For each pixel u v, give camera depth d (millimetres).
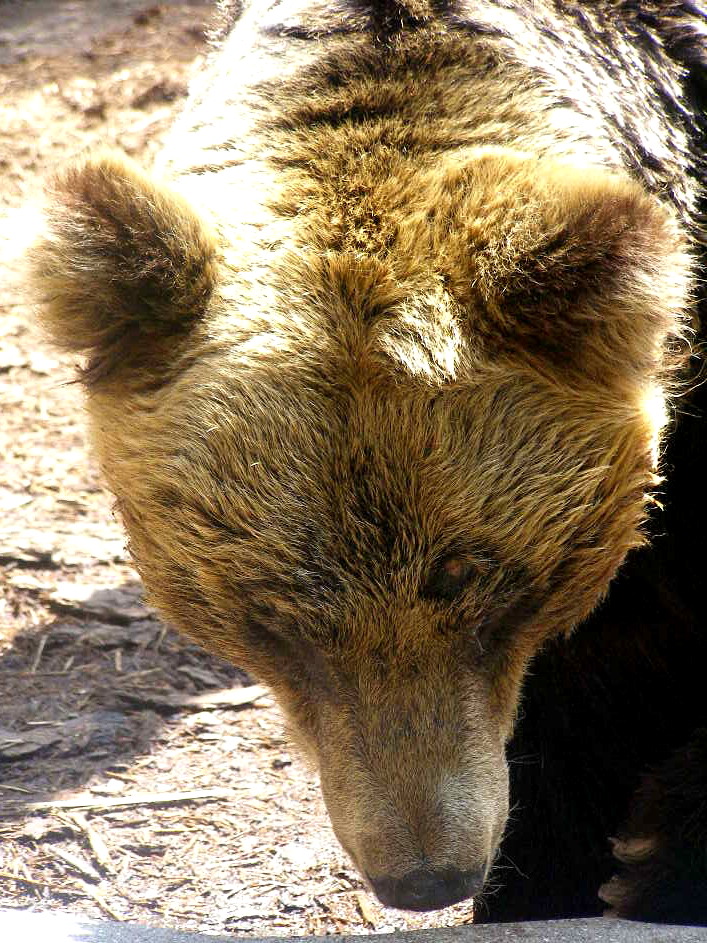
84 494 14406
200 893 9242
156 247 6605
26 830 9789
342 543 6406
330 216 6801
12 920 7012
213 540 6691
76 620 12406
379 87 7309
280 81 7547
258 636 7055
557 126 7305
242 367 6605
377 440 6363
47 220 6570
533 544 6578
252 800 10242
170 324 6828
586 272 6227
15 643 12070
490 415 6488
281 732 11078
